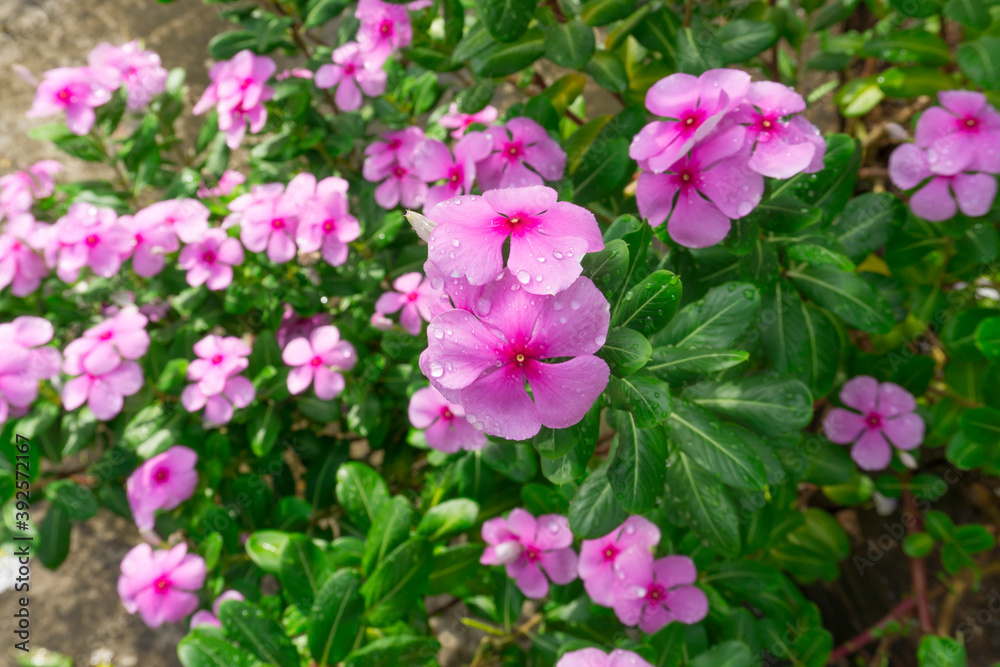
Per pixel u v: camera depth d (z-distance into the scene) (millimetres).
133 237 374
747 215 266
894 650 436
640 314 204
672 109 242
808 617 353
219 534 362
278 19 428
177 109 443
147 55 426
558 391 173
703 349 231
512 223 173
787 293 308
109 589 525
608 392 208
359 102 387
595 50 334
